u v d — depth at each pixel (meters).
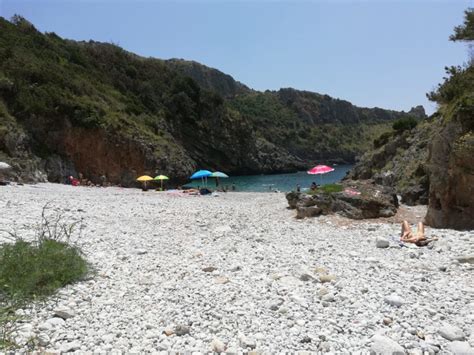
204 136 94.31
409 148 32.78
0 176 36.09
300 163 122.12
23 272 7.04
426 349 5.07
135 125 65.69
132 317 6.12
